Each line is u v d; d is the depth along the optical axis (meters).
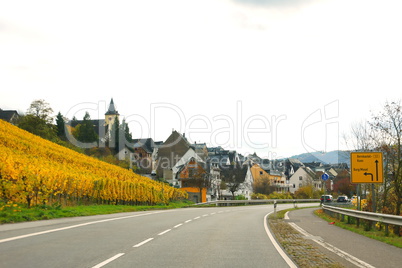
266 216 29.66
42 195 23.62
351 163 21.28
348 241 14.14
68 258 8.78
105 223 18.06
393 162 23.58
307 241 13.88
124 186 39.12
